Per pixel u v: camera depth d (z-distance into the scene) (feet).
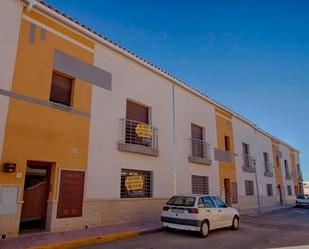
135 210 38.75
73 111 32.83
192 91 55.16
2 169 25.61
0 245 22.50
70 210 30.81
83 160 32.99
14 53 28.04
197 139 55.88
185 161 50.39
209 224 32.45
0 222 25.03
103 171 35.19
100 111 36.17
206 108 60.23
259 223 46.26
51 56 31.48
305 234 35.83
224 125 66.85
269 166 91.15
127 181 39.17
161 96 47.65
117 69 39.91
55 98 32.24
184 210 31.91
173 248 25.26
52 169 30.45
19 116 27.58
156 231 33.32
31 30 29.99
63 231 29.50
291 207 85.15
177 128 50.03
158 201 42.80
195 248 25.61
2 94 26.58
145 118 44.75
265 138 93.09
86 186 32.83
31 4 29.35
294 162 121.90
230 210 37.68
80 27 34.55
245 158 75.25
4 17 27.68
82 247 24.72
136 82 42.83
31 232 27.76
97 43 37.47
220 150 62.64
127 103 41.86
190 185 50.44
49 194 29.96
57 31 32.58
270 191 89.56
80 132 33.22
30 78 29.07
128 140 39.60
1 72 26.78
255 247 26.81
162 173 44.65
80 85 34.24
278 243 29.22
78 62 34.45
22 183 26.84
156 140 44.39
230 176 65.10
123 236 29.40
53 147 30.07
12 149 26.58
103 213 34.32
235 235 33.42
